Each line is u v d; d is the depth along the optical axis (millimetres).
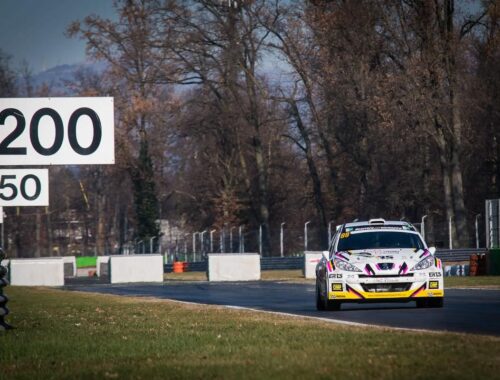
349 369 28500
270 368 29203
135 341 39781
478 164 197750
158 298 86625
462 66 178375
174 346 37219
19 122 50531
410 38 177875
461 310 56781
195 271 195875
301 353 32938
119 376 28938
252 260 147875
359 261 58562
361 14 179125
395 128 178375
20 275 155000
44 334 44719
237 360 31812
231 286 120062
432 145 194500
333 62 189250
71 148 50719
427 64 172250
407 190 196250
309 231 179625
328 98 194750
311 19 190750
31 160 50531
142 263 155500
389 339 36656
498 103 183375
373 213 198500
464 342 35000
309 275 142875
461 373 27141
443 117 175125
